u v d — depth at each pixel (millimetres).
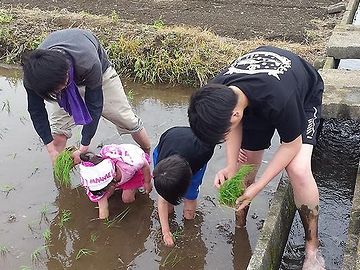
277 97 1790
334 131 3203
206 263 2418
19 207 2727
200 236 2555
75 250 2492
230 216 2660
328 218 2576
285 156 1970
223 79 1880
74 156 2586
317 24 4465
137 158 2584
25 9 4723
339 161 2963
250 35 4277
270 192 2775
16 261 2414
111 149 2578
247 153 2277
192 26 4434
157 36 3986
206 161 2367
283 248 2357
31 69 2012
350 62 4051
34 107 2467
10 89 3939
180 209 2723
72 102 2344
